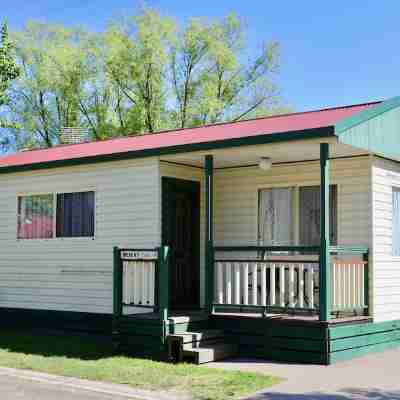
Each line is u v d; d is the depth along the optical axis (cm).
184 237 1398
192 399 876
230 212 1442
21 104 3444
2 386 968
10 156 1783
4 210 1588
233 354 1164
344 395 882
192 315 1213
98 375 1012
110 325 1377
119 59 3384
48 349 1262
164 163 1341
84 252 1433
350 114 1241
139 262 1210
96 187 1416
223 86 3531
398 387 928
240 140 1159
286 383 951
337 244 1288
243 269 1206
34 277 1523
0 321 1580
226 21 3525
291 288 1149
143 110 3362
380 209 1272
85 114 3512
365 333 1190
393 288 1292
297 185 1357
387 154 1273
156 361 1127
